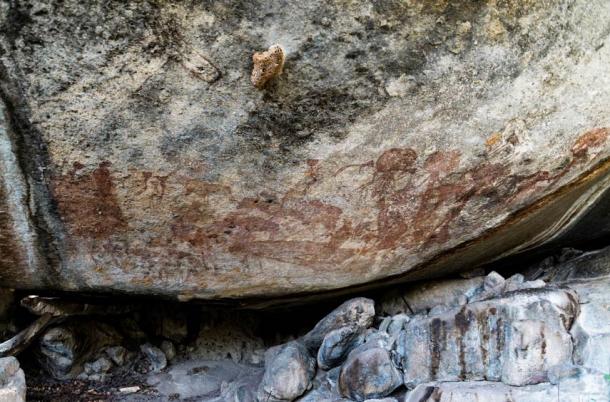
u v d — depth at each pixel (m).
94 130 1.34
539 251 2.16
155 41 1.24
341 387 1.79
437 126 1.48
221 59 1.28
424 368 1.72
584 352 1.55
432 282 2.15
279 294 1.88
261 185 1.51
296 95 1.36
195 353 2.47
